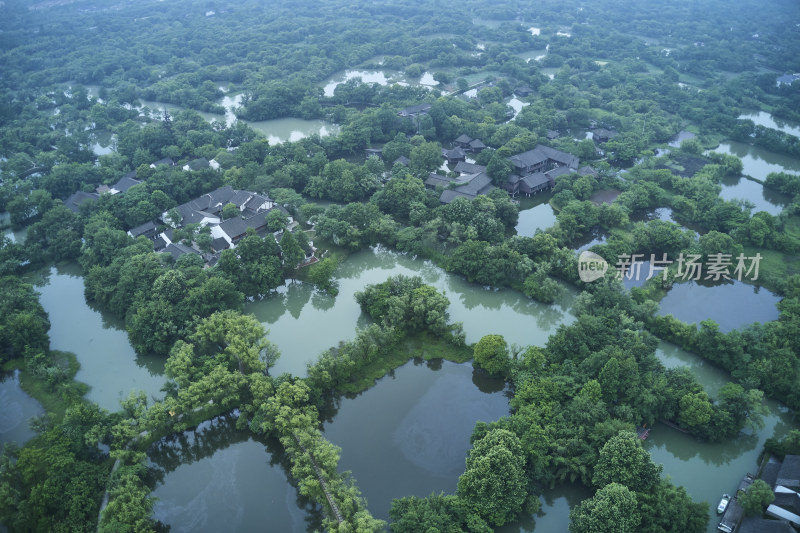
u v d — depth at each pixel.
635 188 182.12
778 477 91.06
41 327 129.25
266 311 144.00
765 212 162.50
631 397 104.62
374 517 92.12
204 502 97.94
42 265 161.00
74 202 180.25
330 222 159.38
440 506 88.56
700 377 120.19
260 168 197.25
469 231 155.00
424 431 108.12
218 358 117.75
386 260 162.12
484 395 116.25
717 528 88.31
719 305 140.00
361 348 121.19
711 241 150.62
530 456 95.19
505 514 88.44
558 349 118.31
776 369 112.50
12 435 109.69
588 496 95.31
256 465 104.75
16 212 177.62
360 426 109.44
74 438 100.19
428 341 129.50
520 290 144.50
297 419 99.88
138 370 126.56
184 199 187.38
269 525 93.38
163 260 147.12
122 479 93.12
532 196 191.50
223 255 143.62
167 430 107.50
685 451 104.88
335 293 147.62
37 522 87.88
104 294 140.25
